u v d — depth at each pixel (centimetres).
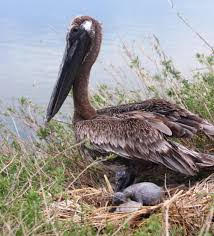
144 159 161
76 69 173
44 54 332
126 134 162
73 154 172
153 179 166
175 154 158
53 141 176
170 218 136
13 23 461
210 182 157
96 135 165
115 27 383
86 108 171
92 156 168
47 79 282
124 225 127
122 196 147
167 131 159
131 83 200
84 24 174
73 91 173
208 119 180
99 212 142
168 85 194
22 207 123
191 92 187
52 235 121
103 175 170
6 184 134
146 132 160
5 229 119
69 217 137
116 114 170
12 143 175
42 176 153
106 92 198
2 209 124
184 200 144
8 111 184
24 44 361
